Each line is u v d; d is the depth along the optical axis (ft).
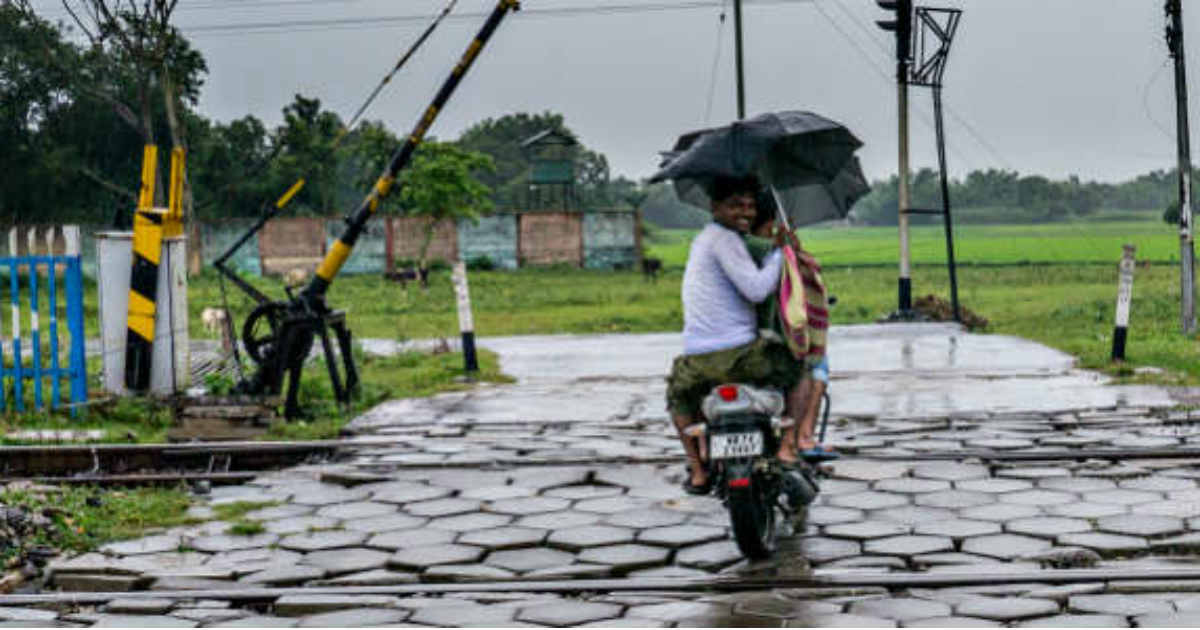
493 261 231.71
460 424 45.96
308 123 273.95
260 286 173.78
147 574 26.94
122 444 42.01
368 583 26.13
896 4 89.71
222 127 266.16
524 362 68.80
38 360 48.73
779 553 26.76
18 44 182.70
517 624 22.34
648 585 24.63
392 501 33.60
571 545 28.30
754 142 26.21
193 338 90.74
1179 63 75.97
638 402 50.62
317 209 286.46
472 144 606.14
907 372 57.52
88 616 23.65
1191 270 75.41
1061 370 56.29
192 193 217.15
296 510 32.91
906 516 29.63
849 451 38.04
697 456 26.96
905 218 91.91
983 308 112.06
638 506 31.83
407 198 228.84
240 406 45.34
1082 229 637.71
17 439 42.93
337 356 69.05
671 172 26.45
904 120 91.50
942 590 23.50
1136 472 33.60
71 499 33.42
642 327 101.09
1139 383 50.80
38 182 215.51
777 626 21.38
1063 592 22.84
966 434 40.24
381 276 219.00
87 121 216.33
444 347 73.61
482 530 30.07
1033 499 30.94
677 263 299.58
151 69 66.90
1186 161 75.77
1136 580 23.50
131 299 50.42
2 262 48.80
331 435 44.98
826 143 28.27
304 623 22.90
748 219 26.68
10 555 28.27
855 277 192.75
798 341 25.59
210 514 32.76
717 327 26.17
